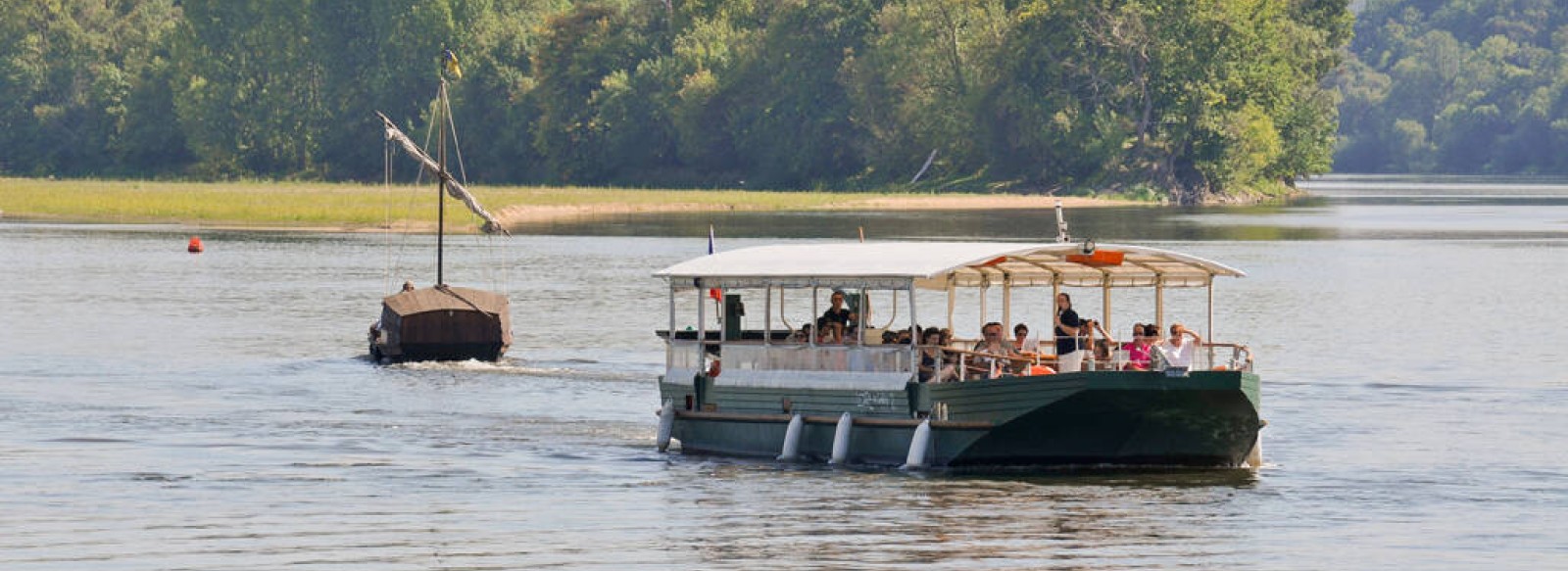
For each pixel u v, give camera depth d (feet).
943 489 249.96
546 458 278.46
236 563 208.44
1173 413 256.32
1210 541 220.23
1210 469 266.36
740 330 285.64
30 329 478.18
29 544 217.36
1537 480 261.85
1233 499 245.65
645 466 270.87
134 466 270.46
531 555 212.64
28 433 302.86
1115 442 260.21
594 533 224.33
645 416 326.03
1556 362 414.62
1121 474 261.44
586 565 207.92
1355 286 641.81
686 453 282.77
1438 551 215.92
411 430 308.40
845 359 269.64
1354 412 331.57
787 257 281.33
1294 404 344.08
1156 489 252.01
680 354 289.74
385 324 405.59
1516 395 357.61
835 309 278.26
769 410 276.82
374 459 278.05
